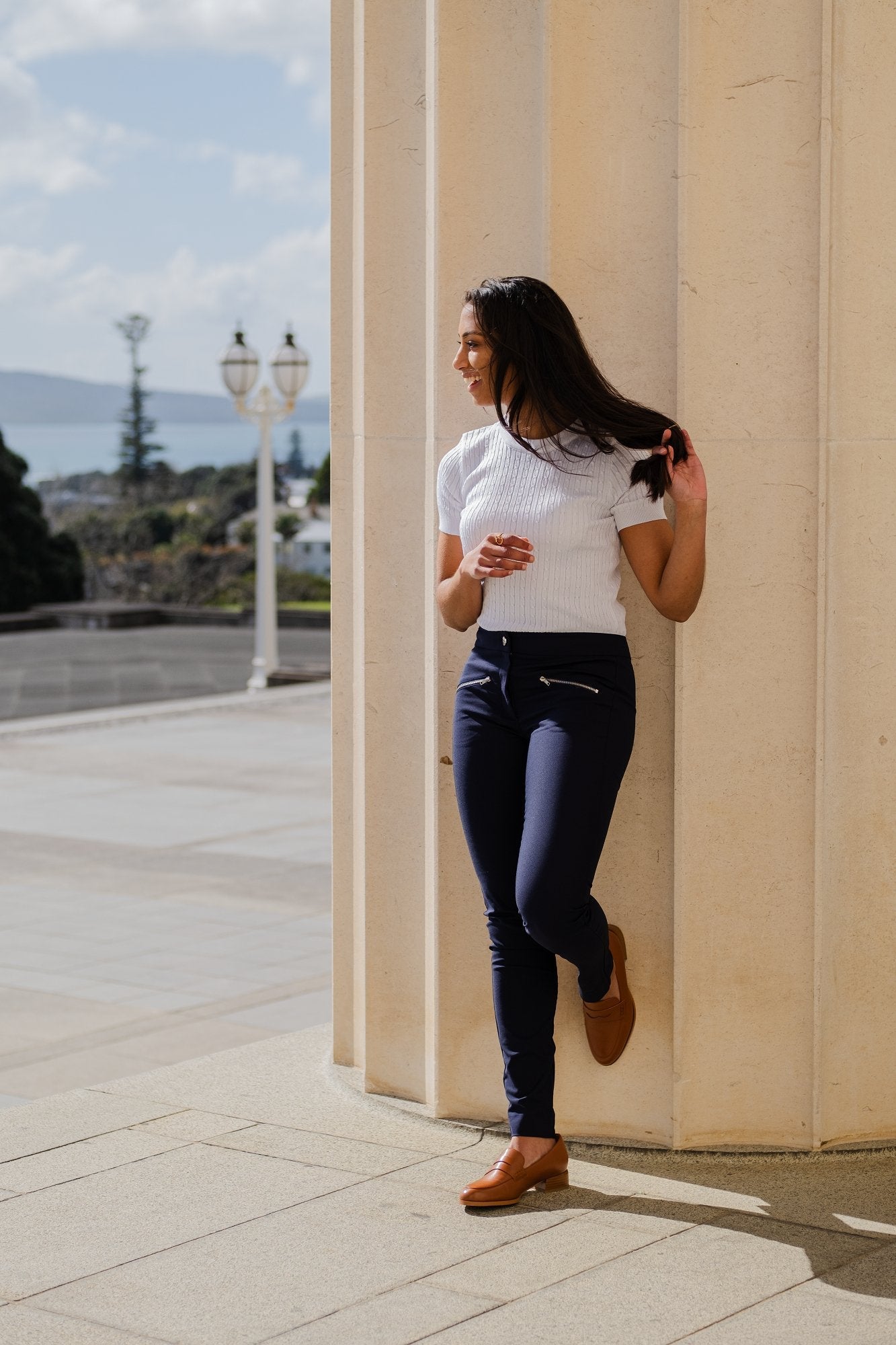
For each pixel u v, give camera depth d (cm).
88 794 1023
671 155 365
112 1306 300
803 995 377
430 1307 298
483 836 350
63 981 581
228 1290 306
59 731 1351
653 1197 352
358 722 424
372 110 401
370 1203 349
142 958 614
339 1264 317
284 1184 360
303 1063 454
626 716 344
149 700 1603
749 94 363
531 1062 350
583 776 336
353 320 427
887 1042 385
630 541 345
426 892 407
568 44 370
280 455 10012
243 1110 412
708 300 367
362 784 422
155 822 920
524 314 341
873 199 368
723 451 370
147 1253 324
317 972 590
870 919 381
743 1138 381
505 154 380
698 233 365
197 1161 376
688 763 374
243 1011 538
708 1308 297
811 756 373
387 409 406
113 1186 361
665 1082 382
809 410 368
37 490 3709
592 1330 288
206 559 3738
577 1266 316
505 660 344
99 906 707
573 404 341
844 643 375
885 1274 311
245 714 1456
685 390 367
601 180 372
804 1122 378
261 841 862
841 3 360
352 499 432
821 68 359
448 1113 402
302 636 2456
